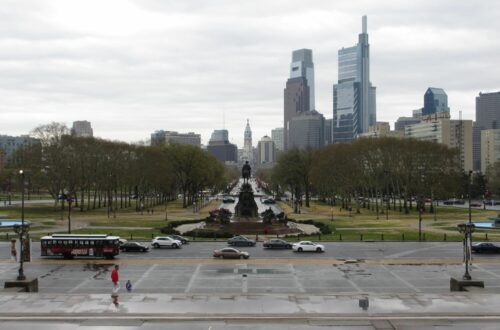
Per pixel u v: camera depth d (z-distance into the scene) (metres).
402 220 160.12
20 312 52.47
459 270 79.31
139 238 112.56
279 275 75.31
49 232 122.06
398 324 48.84
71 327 48.22
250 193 150.88
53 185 184.50
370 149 198.50
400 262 85.75
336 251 97.69
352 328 47.88
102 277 73.94
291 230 130.25
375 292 65.25
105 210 196.50
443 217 170.12
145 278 73.25
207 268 80.31
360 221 156.88
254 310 53.44
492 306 54.69
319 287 68.06
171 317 50.69
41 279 72.69
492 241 110.56
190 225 145.62
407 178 193.12
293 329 47.62
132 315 51.47
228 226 133.75
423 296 58.97
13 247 88.81
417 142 197.00
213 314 51.75
